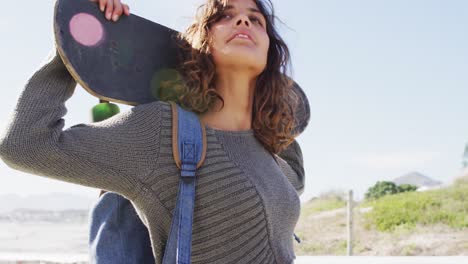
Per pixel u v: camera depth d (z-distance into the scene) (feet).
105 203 5.45
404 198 57.21
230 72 5.86
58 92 4.82
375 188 91.40
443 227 48.49
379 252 44.80
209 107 5.82
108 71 5.24
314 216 60.80
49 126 4.55
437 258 22.89
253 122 6.15
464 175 59.16
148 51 5.71
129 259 5.31
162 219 4.88
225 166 5.10
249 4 6.17
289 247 5.59
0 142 4.39
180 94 5.81
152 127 4.84
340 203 68.90
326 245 48.29
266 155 5.93
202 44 5.74
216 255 4.91
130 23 5.57
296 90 7.16
